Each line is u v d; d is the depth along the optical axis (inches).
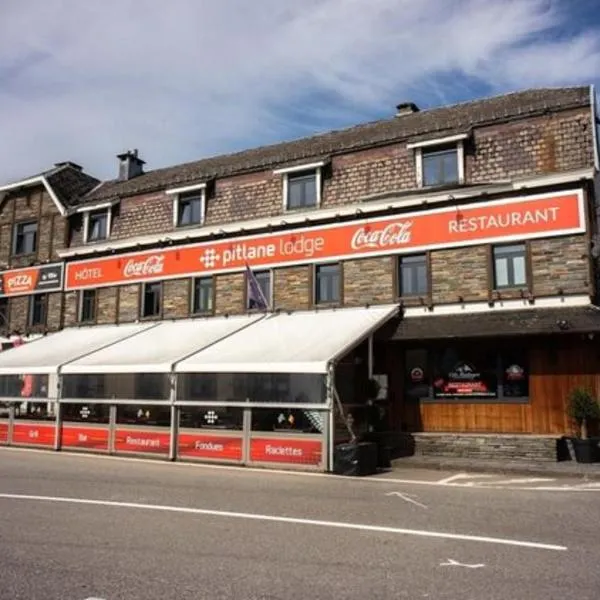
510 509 394.9
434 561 277.0
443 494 455.5
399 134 808.9
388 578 251.9
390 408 732.0
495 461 619.2
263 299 808.9
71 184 1145.4
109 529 337.1
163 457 687.7
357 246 802.2
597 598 228.8
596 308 655.8
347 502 422.3
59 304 1062.4
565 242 688.4
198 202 956.0
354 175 831.1
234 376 646.5
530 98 826.2
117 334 920.3
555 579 250.7
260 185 902.4
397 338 695.7
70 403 773.9
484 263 723.4
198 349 730.2
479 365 700.7
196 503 416.8
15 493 451.5
